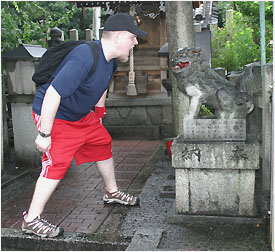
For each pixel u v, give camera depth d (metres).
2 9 5.14
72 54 2.62
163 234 2.70
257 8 6.75
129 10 6.68
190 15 4.19
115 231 2.79
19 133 4.62
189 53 2.82
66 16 6.29
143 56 6.84
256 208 3.00
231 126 2.82
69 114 2.84
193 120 2.88
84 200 3.56
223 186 2.85
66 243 2.70
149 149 5.98
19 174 4.38
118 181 4.18
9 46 5.51
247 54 8.18
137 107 6.97
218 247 2.47
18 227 2.98
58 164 2.80
